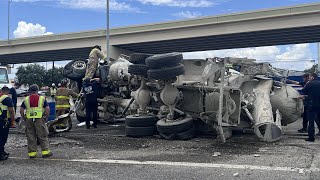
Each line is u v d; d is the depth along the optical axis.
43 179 6.25
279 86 10.97
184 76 10.43
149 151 8.45
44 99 8.15
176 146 8.95
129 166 7.02
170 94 9.80
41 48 62.19
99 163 7.31
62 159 7.77
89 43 57.28
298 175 6.17
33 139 8.02
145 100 10.82
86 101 12.67
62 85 12.61
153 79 9.79
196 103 10.33
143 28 52.19
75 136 10.68
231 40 49.94
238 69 10.74
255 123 9.53
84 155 8.13
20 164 7.40
